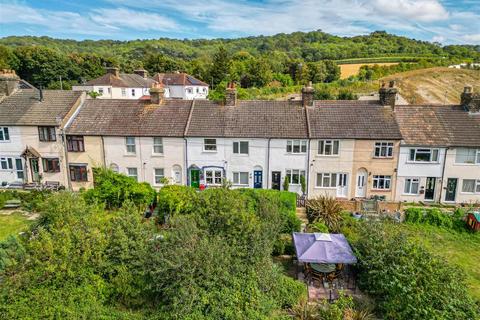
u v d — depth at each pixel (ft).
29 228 61.46
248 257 51.88
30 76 300.81
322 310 48.21
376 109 102.94
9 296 44.91
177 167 101.71
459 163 97.09
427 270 48.60
